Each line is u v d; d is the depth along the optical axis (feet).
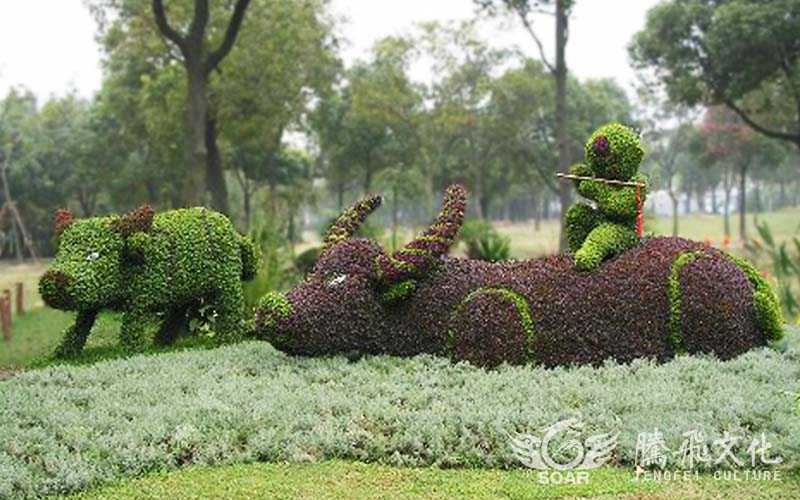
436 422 22.99
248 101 94.99
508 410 23.50
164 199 139.23
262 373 29.50
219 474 20.62
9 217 147.74
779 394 24.59
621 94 166.61
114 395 26.71
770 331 31.04
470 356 29.89
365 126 149.07
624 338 29.81
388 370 29.45
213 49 89.97
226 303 40.78
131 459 20.92
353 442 22.18
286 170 142.92
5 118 145.38
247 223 128.16
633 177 32.65
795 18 82.23
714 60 88.43
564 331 29.73
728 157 148.87
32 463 20.70
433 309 30.83
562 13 75.51
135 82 111.96
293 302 31.17
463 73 134.51
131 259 38.22
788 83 96.68
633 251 31.83
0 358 47.52
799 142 95.50
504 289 30.55
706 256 31.37
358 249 32.07
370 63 138.72
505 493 19.38
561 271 30.99
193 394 26.63
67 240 37.47
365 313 31.09
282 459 21.71
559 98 77.30
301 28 92.84
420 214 215.31
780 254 52.80
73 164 147.95
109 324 48.21
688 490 19.48
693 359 28.91
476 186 152.76
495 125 136.77
